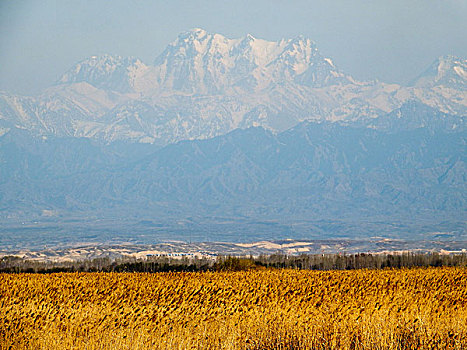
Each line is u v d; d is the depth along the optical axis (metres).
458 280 185.25
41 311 124.19
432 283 176.38
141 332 99.31
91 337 98.00
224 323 109.56
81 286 171.38
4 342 95.94
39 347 94.19
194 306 136.12
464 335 93.69
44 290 163.00
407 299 142.38
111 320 113.81
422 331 94.62
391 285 170.88
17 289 163.50
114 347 92.50
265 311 123.81
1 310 126.75
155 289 163.88
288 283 175.88
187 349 91.62
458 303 138.25
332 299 145.75
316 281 180.25
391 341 90.75
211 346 93.56
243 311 126.12
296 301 143.62
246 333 98.31
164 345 93.06
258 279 188.88
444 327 98.19
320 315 115.88
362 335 92.94
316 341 92.06
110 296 152.12
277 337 95.19
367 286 168.50
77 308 132.50
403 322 100.81
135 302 143.50
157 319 116.38
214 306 137.00
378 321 102.88
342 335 92.94
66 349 92.44
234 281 183.25
